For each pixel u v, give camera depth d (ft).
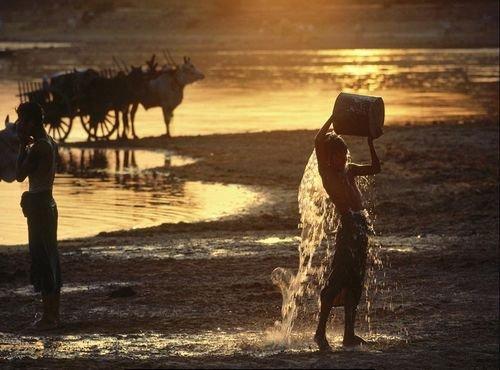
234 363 55.72
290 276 108.47
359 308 93.66
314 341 71.51
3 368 61.05
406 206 164.76
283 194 180.14
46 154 81.56
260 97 425.69
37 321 84.38
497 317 90.38
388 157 225.56
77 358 65.67
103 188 185.78
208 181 195.72
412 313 91.81
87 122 293.02
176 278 107.34
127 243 130.62
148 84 267.59
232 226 146.10
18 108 81.66
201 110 364.79
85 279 106.73
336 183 69.36
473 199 173.78
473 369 63.00
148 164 221.05
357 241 68.80
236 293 99.71
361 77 561.84
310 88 479.41
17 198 171.12
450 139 261.44
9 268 112.98
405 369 59.52
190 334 79.46
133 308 92.02
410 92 456.86
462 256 121.70
